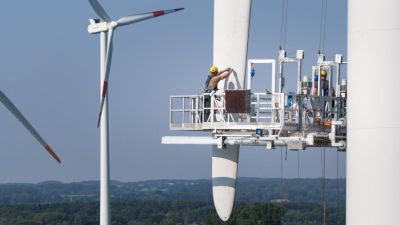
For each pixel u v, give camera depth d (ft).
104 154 267.59
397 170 199.72
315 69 258.16
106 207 265.34
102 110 269.44
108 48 278.67
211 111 256.93
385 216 200.44
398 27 199.52
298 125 249.55
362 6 202.18
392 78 199.72
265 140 247.50
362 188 202.59
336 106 256.52
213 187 276.21
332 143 240.12
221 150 274.98
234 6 273.95
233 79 272.72
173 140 256.93
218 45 275.18
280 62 257.34
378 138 200.44
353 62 203.51
